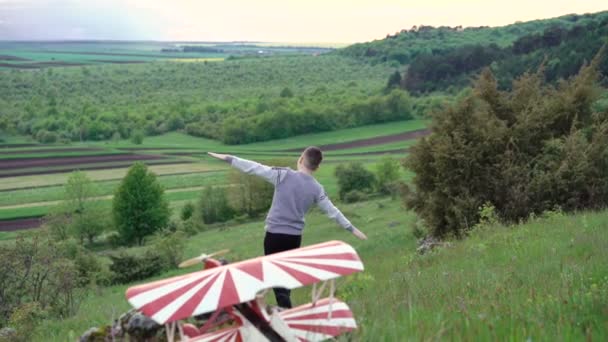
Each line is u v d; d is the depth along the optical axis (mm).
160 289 4422
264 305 4742
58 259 22516
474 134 26078
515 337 5133
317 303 5301
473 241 17438
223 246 65062
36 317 17094
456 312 6598
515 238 14680
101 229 93938
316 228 61688
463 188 25859
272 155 161500
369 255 29781
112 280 52312
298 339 4562
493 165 25688
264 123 184875
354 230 7195
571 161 24062
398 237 38719
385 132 181750
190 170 145000
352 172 96000
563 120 26203
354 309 7188
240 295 4320
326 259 5000
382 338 5242
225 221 96375
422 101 199625
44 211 109750
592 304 6395
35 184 132250
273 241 7262
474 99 27062
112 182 133500
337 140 175500
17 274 21797
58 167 152375
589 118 26453
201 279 4574
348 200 92500
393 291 9008
